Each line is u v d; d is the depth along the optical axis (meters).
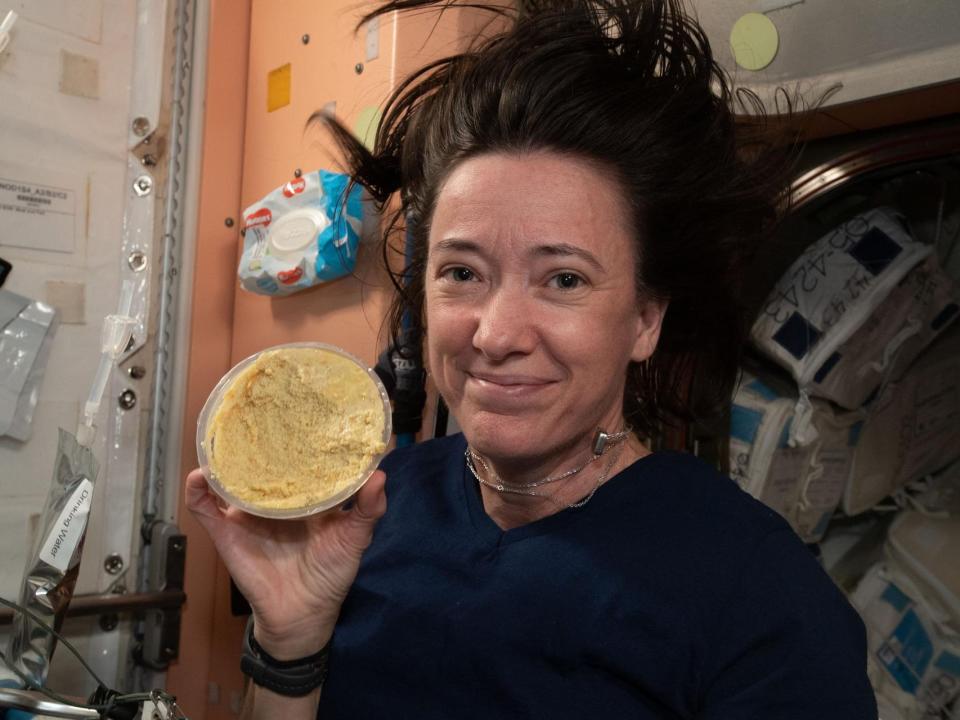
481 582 0.89
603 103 0.78
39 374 1.40
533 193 0.76
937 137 1.22
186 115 1.57
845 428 1.67
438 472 1.05
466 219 0.78
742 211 0.91
